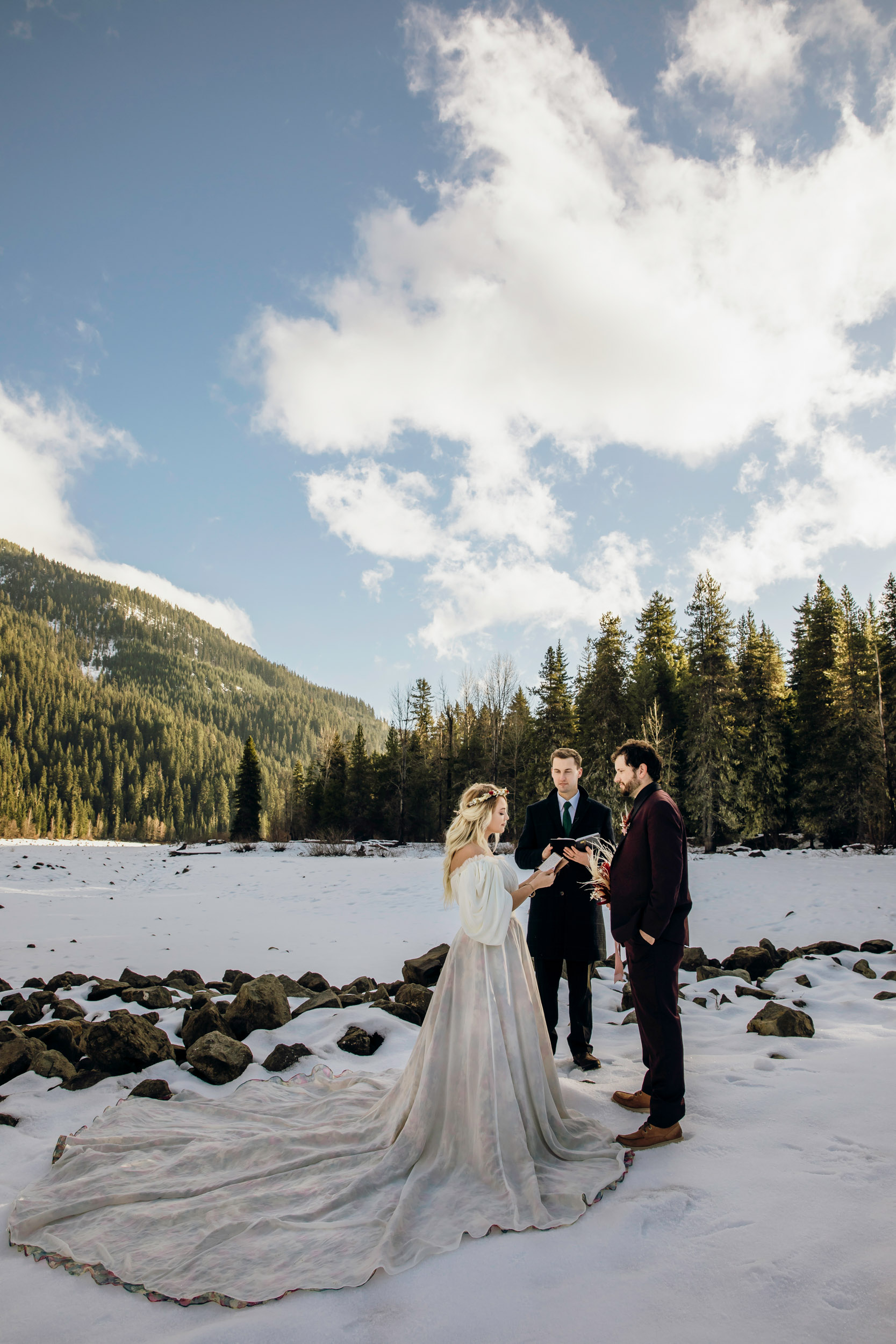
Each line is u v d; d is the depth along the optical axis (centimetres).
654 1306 217
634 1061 469
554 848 430
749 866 1933
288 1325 213
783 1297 217
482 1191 285
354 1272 235
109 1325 220
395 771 4756
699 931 1143
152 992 644
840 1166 295
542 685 3825
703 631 3152
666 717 3425
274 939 1137
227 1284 235
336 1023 549
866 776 2920
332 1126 349
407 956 991
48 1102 418
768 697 3328
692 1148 323
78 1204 287
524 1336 206
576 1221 264
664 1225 261
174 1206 284
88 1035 470
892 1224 251
